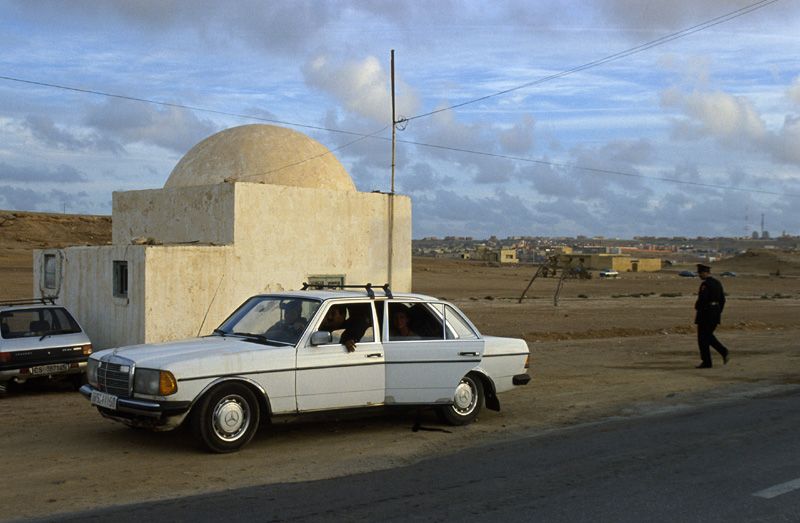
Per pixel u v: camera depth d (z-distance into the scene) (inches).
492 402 400.8
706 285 615.8
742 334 938.1
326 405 338.0
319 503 248.4
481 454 322.0
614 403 454.0
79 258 614.9
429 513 237.9
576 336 906.1
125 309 561.0
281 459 311.0
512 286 2474.2
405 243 719.7
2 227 3494.1
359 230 681.6
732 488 268.7
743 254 6186.0
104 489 264.1
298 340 335.9
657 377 563.5
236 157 689.0
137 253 548.7
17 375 458.3
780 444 340.8
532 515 236.2
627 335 941.2
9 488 264.7
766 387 519.2
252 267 605.9
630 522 230.4
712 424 388.2
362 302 359.9
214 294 581.0
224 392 313.7
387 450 330.0
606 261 4650.6
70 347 478.9
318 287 393.1
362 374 346.9
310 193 645.3
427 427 379.6
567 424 390.3
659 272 4628.4
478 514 237.0
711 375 576.1
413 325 372.5
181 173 708.7
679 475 286.5
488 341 391.9
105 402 319.6
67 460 304.3
